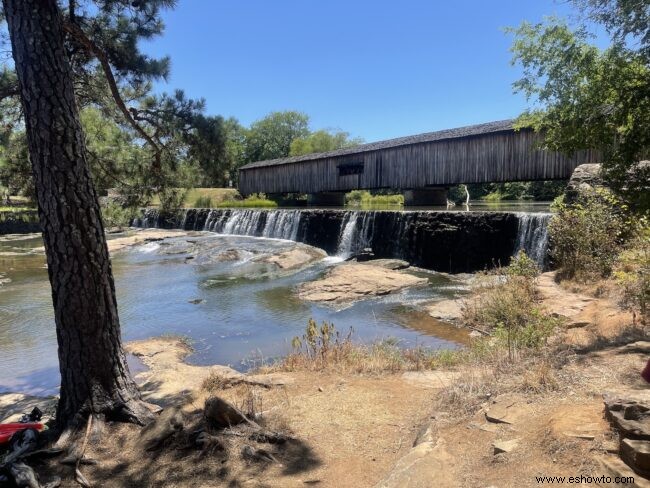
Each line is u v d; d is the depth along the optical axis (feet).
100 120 23.25
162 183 24.18
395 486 8.04
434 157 68.59
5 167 21.43
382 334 25.59
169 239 70.54
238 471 10.16
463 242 43.47
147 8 18.60
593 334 16.96
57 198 12.07
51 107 11.80
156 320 30.25
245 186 112.47
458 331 25.46
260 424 12.26
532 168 55.93
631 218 22.75
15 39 11.73
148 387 18.22
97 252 12.72
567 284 25.94
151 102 21.47
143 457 11.05
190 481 9.94
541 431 8.89
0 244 74.79
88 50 17.72
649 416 7.84
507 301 25.03
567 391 10.69
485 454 8.75
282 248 55.47
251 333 27.12
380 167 78.13
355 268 41.50
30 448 11.76
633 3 15.99
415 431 11.31
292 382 15.93
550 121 20.15
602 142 18.57
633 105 17.07
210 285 40.32
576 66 18.54
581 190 31.01
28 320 30.55
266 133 198.80
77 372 12.67
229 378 16.80
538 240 37.60
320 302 33.60
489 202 105.50
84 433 12.14
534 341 16.25
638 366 11.68
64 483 10.34
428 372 16.38
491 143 60.80
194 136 21.47
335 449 10.95
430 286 37.78
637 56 17.01
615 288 22.81
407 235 48.47
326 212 59.41
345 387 15.01
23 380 20.77
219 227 80.94
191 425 12.23
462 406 11.35
